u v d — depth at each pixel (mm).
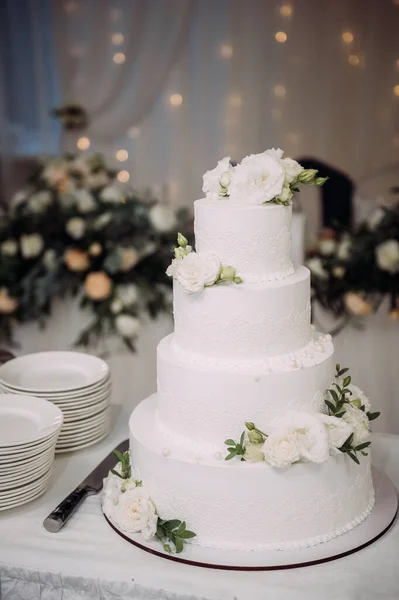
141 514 1764
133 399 3904
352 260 3939
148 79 6426
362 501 1874
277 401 1783
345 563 1694
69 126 6598
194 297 1822
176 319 1926
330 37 6039
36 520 1900
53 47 6512
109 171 5156
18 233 4285
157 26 6316
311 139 6250
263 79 6234
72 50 6492
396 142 6094
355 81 6070
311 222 6062
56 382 2455
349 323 3932
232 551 1738
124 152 6609
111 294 4031
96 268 4125
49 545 1780
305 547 1744
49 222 4227
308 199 6066
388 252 3859
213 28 6238
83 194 4309
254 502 1731
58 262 4105
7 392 2340
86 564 1696
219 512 1748
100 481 2051
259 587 1599
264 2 6090
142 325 4172
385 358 3883
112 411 2656
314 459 1678
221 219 1820
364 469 1872
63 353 2602
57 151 6668
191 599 1577
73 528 1859
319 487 1753
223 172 1956
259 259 1842
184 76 6375
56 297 4203
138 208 4164
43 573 1680
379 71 6020
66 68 6535
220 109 6371
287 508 1739
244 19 6156
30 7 6457
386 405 3734
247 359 1823
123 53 6414
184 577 1644
